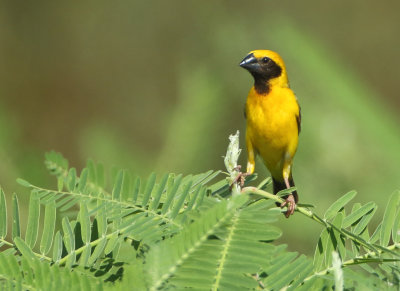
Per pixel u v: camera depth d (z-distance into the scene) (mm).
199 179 3592
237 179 3570
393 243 3072
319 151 4867
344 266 2812
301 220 4852
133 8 5434
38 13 5406
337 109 4863
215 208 2182
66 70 5387
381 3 5449
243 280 2064
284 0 5473
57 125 5258
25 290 2176
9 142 4773
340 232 2914
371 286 2645
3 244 2891
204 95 4844
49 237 2914
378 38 5441
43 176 4762
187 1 5445
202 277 2072
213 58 5137
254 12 5445
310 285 2586
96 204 3041
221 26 5352
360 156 4848
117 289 2229
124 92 5371
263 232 2152
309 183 4863
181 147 4832
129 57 5430
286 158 4988
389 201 3105
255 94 4988
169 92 5375
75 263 2836
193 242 2113
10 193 4750
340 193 4859
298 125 4980
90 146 4832
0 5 5395
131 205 2975
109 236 2846
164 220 2822
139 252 2736
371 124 4848
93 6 5445
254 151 4996
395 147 4844
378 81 5426
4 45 5371
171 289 2074
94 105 5320
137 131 5184
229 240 2117
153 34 5445
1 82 5336
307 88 4883
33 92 5320
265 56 4992
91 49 5418
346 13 5465
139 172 4824
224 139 4836
